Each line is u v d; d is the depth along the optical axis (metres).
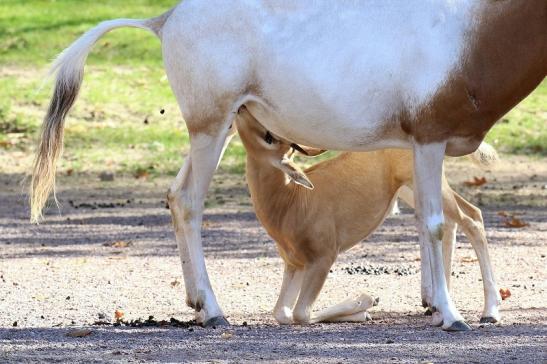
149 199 23.50
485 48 11.49
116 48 37.62
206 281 12.44
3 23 39.94
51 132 12.74
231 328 12.07
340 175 12.89
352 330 11.90
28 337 11.47
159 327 12.20
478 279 15.33
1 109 31.70
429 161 11.69
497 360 10.02
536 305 13.48
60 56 12.77
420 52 11.55
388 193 13.02
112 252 17.72
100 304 13.86
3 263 16.77
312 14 11.85
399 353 10.36
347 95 11.72
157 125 31.25
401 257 17.11
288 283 12.89
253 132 12.52
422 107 11.55
